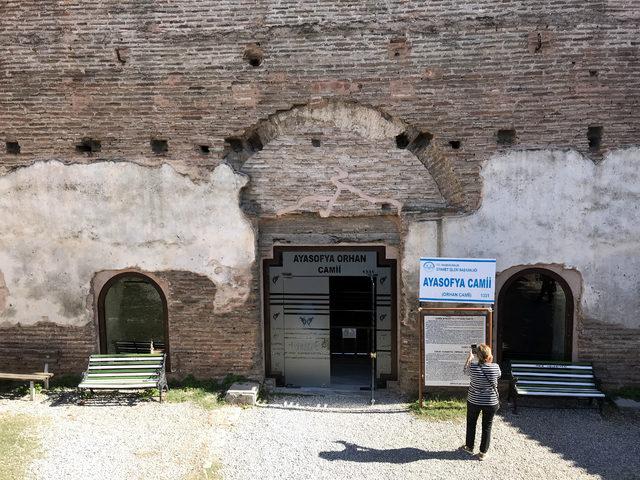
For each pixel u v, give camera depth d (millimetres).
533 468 7141
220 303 9406
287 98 8852
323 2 8625
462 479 6898
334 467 7184
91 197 9281
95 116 9086
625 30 8328
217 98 8938
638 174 8594
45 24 8938
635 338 8922
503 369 9266
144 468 7117
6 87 9109
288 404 9086
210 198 9180
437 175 8984
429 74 8641
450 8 8492
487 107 8641
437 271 8492
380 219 9352
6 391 9477
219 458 7398
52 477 6863
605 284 8859
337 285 9680
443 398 9039
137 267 9406
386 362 9750
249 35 8758
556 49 8438
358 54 8680
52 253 9461
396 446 7703
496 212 8828
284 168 9141
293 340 9852
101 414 8617
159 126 9062
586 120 8547
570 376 8852
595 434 8008
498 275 9008
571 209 8742
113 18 8859
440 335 8555
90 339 9602
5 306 9641
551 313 9164
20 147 9234
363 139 8977
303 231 9500
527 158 8695
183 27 8820
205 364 9586
